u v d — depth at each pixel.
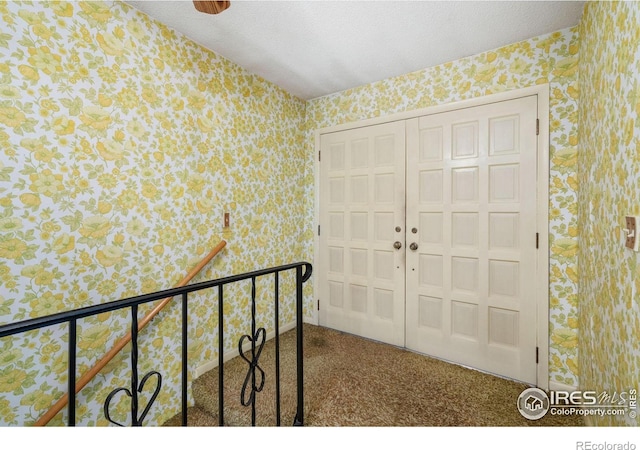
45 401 1.29
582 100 1.60
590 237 1.42
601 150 1.23
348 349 2.38
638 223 0.83
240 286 2.30
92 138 1.45
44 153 1.30
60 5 1.34
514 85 1.93
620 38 0.99
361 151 2.61
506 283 1.97
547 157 1.81
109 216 1.52
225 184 2.16
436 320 2.24
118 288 1.55
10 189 1.21
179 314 1.84
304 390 1.81
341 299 2.75
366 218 2.60
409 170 2.36
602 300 1.21
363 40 1.90
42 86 1.29
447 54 2.07
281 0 1.54
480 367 2.05
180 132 1.85
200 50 1.96
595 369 1.31
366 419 1.55
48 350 1.31
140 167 1.65
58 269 1.34
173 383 1.80
